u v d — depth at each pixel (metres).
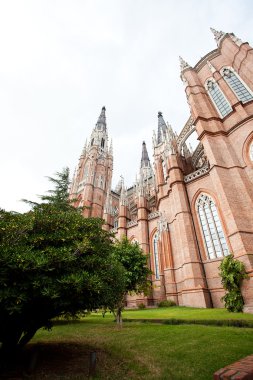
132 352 9.08
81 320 20.34
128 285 17.16
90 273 8.21
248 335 9.04
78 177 69.44
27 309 7.71
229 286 17.81
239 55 29.08
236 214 20.34
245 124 24.17
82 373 7.14
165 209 32.91
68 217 9.82
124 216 44.22
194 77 33.78
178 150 37.84
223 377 3.46
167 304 25.53
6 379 6.72
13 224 7.59
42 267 6.89
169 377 6.30
